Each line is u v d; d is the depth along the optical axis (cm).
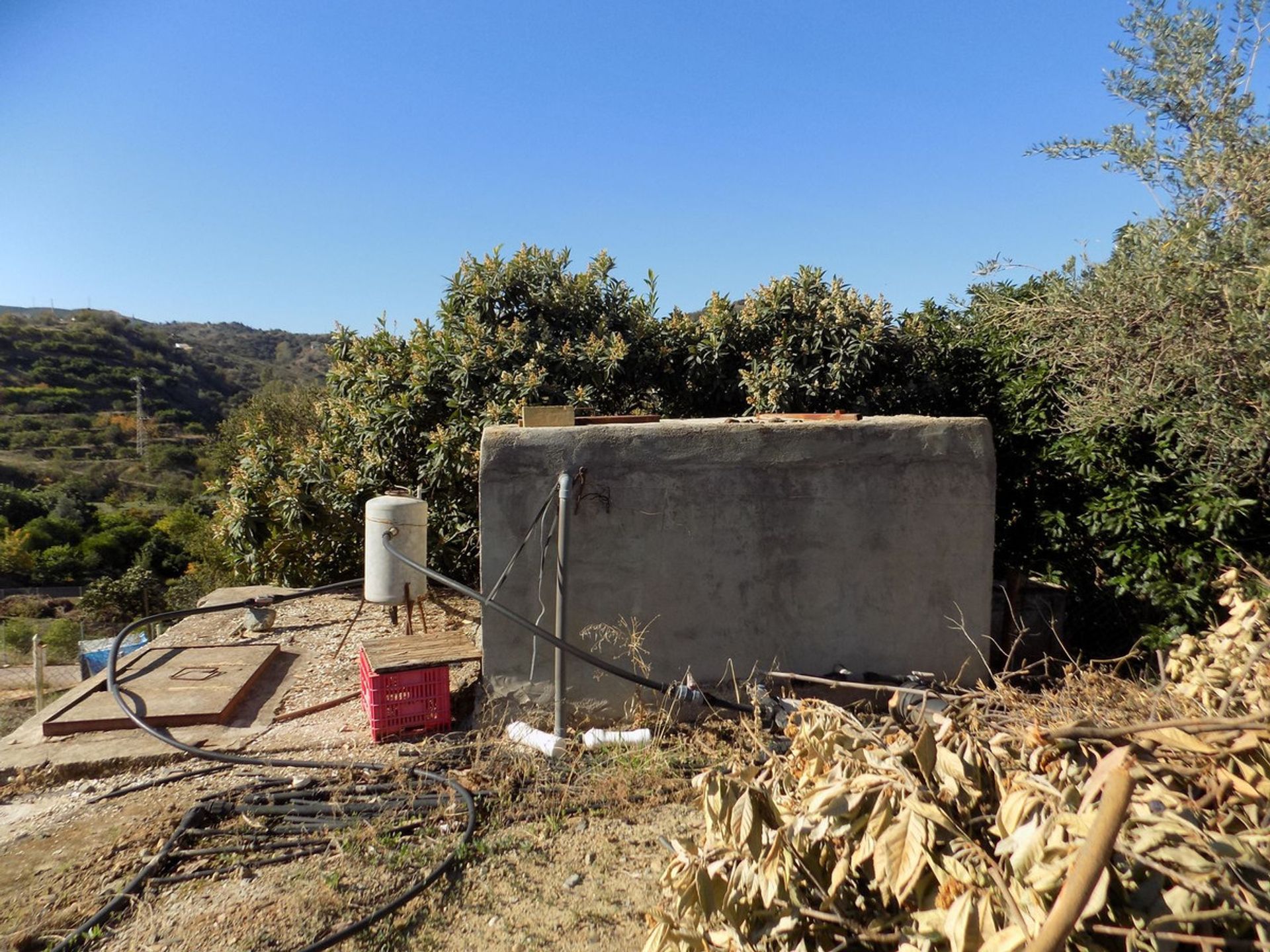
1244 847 172
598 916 343
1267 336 444
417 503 612
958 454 527
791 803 244
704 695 492
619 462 506
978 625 533
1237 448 486
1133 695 333
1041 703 335
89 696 562
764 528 517
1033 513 638
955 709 271
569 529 501
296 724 538
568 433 504
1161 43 529
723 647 518
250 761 471
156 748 493
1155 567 557
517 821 419
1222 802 202
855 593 524
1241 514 512
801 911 210
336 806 423
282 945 326
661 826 414
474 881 370
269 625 737
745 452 513
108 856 391
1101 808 173
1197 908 166
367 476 903
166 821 416
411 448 898
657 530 511
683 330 920
